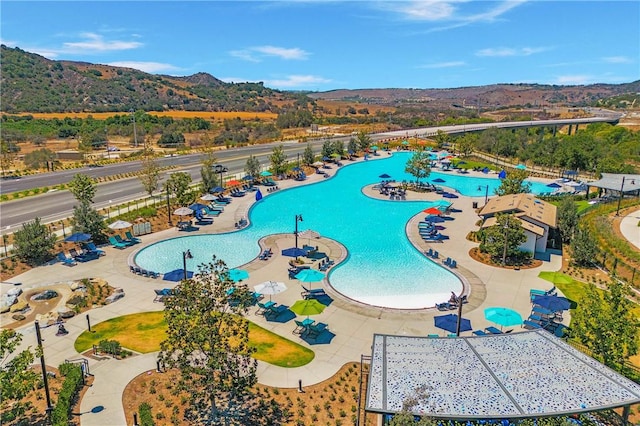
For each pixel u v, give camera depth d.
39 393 20.33
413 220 52.72
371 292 33.34
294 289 32.88
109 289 32.12
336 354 24.34
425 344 19.50
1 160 79.50
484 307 30.28
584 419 18.14
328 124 173.50
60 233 43.47
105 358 23.41
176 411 19.22
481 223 48.91
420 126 164.12
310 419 19.14
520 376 17.06
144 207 52.34
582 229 40.94
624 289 21.36
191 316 16.67
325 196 64.50
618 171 74.75
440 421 15.21
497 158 98.69
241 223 49.50
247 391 20.83
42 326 26.62
